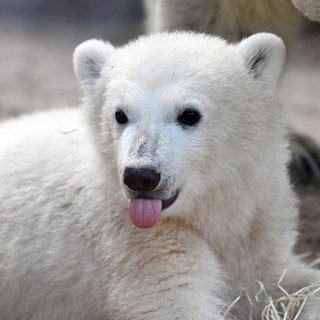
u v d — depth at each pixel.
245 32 11.23
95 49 8.72
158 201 7.70
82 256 8.42
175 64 8.07
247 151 8.28
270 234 8.70
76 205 8.52
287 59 11.59
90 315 8.51
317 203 12.44
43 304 8.69
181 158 7.83
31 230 8.70
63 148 8.98
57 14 25.78
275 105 8.49
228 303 8.57
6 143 9.41
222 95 8.09
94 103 8.55
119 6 25.06
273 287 8.77
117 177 8.25
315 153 13.34
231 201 8.35
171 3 11.28
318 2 8.82
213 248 8.56
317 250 11.12
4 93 17.62
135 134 7.77
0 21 25.55
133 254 8.14
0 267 8.74
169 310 7.89
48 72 20.22
